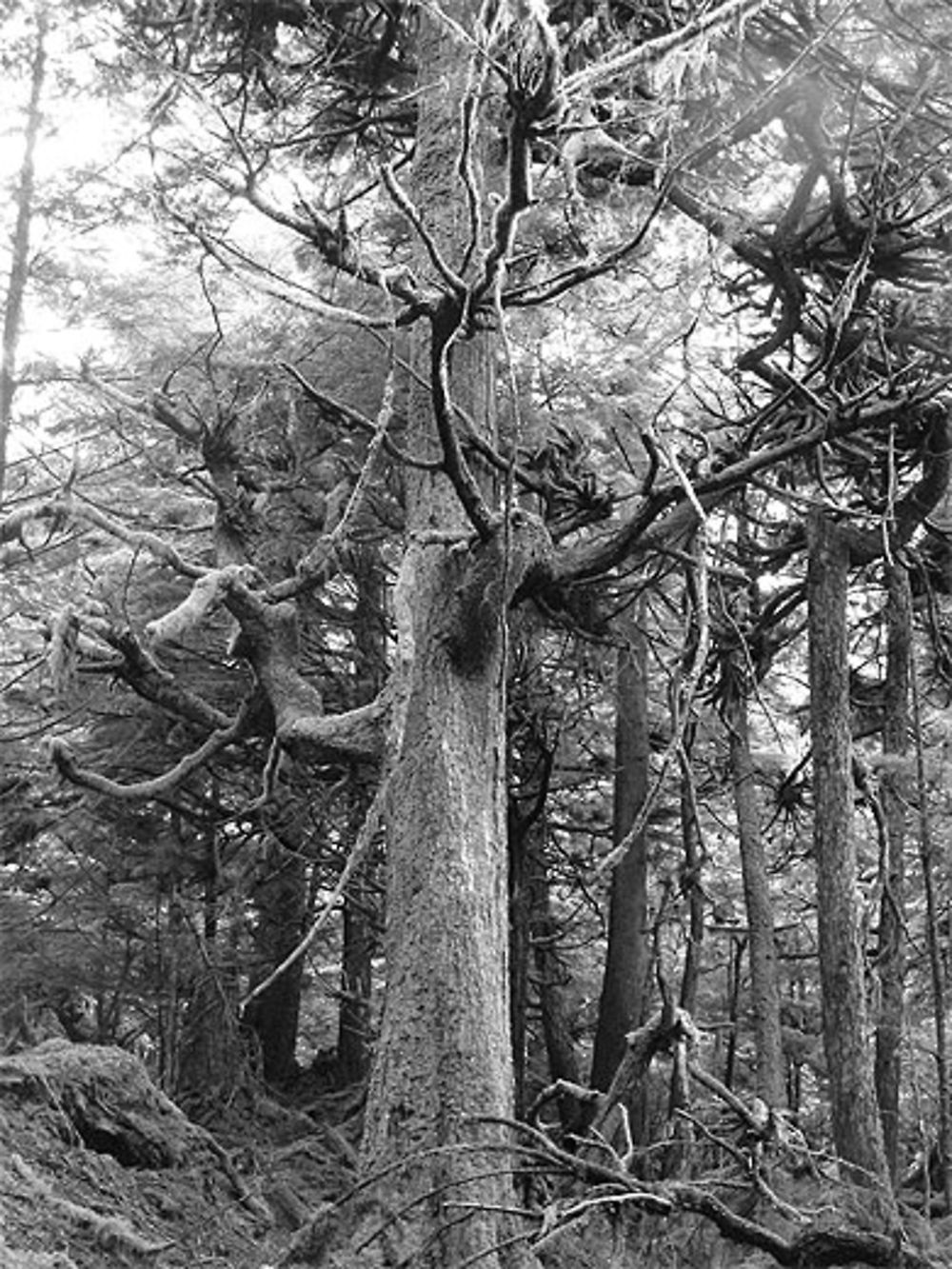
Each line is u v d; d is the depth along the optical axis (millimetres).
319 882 17422
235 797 17250
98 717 15375
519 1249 7719
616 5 9188
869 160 10398
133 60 11469
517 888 15383
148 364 14805
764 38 9484
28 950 16812
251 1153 12031
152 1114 10047
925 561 12352
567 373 12289
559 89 6566
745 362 10602
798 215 9586
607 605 13656
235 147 8039
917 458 10734
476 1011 8617
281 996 18719
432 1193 7262
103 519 10750
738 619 13180
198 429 11750
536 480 10148
